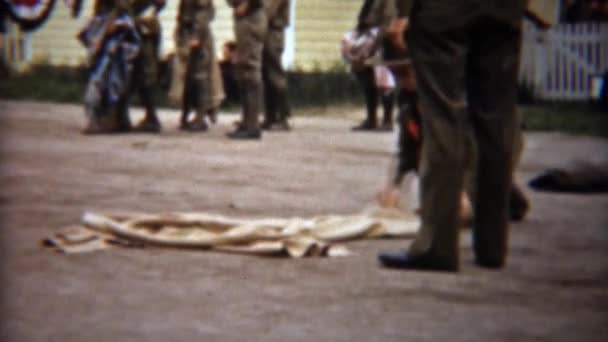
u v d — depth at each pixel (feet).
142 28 47.03
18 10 73.51
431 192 18.26
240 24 44.06
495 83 18.61
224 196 27.66
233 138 45.03
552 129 53.62
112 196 27.12
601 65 73.00
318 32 91.35
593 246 21.31
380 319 14.98
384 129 52.47
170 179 30.76
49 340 13.47
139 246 19.94
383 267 18.67
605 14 79.56
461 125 18.17
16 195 26.66
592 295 16.87
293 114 63.87
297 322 14.69
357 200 27.53
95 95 45.96
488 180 18.75
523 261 19.61
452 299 16.35
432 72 18.17
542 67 73.46
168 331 14.06
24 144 40.22
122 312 15.02
